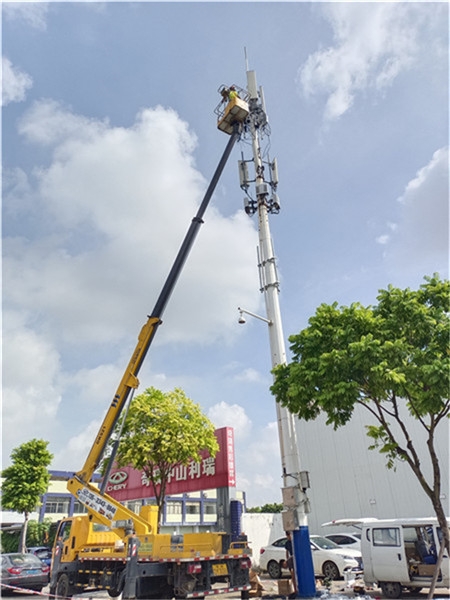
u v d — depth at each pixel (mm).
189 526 46594
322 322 10492
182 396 21422
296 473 11609
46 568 16016
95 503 12781
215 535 11445
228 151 15508
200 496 50125
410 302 9539
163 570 10977
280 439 12219
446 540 8883
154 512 12742
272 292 13711
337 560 14414
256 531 21469
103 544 13016
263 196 14922
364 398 10258
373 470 22031
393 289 10234
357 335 9789
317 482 23828
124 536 12156
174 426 19875
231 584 10992
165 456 19672
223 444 21328
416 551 11383
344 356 9305
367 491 21969
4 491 28703
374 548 11516
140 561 11102
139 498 25797
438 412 9133
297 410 10594
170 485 23578
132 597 10602
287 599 10633
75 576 13227
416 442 20719
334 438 23859
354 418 23391
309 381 9898
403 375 8500
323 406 9469
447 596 10375
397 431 21375
